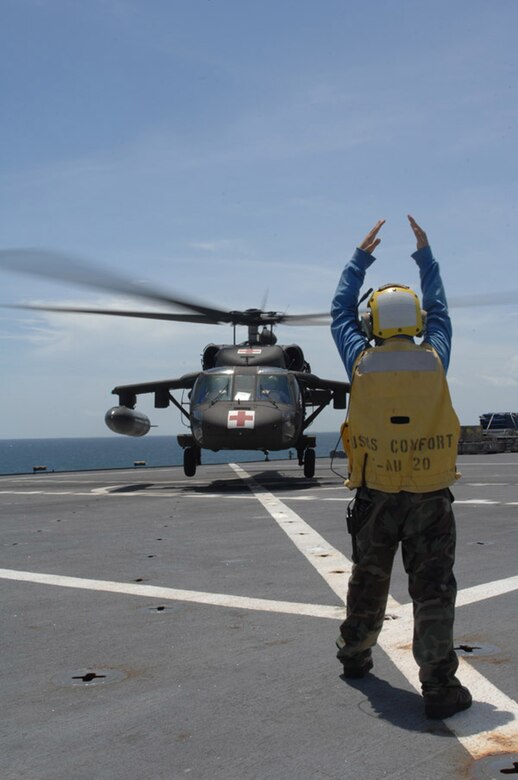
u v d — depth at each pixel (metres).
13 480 22.05
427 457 3.61
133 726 3.38
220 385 17.17
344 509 11.66
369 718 3.43
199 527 9.88
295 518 10.63
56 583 6.45
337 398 20.16
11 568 7.18
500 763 2.96
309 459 19.75
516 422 43.62
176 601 5.71
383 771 2.91
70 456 176.38
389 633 4.75
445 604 3.51
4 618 5.32
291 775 2.90
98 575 6.75
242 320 18.70
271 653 4.40
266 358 18.00
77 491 16.70
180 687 3.87
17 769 2.99
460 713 3.47
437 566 3.56
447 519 3.62
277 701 3.66
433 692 3.42
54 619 5.26
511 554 7.46
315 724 3.38
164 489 16.86
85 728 3.38
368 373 3.74
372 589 3.84
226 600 5.70
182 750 3.13
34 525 10.43
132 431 20.59
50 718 3.50
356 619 3.88
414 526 3.62
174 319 18.19
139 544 8.51
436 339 3.95
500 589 5.92
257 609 5.41
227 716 3.48
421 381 3.65
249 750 3.12
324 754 3.07
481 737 3.21
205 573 6.75
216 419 16.30
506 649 4.38
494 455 33.31
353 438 3.79
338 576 6.53
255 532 9.28
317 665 4.18
